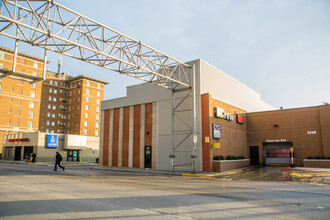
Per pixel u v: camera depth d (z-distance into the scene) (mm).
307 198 9805
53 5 14914
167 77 21969
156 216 6609
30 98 74688
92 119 91500
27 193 10203
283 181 16656
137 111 30172
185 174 21719
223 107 27094
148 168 27906
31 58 75188
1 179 15727
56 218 6387
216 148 24562
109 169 27734
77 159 52031
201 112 24609
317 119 28000
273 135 30547
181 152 25391
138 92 30266
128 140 30484
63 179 16141
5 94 70250
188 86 24000
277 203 8656
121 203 8273
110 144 32375
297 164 28625
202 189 12086
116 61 18766
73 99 93875
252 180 17438
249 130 32344
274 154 31109
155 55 21344
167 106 27344
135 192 10742
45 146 47062
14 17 13555
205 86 25938
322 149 27234
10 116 70562
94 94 93438
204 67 26250
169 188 12266
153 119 28344
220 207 7828
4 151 57406
